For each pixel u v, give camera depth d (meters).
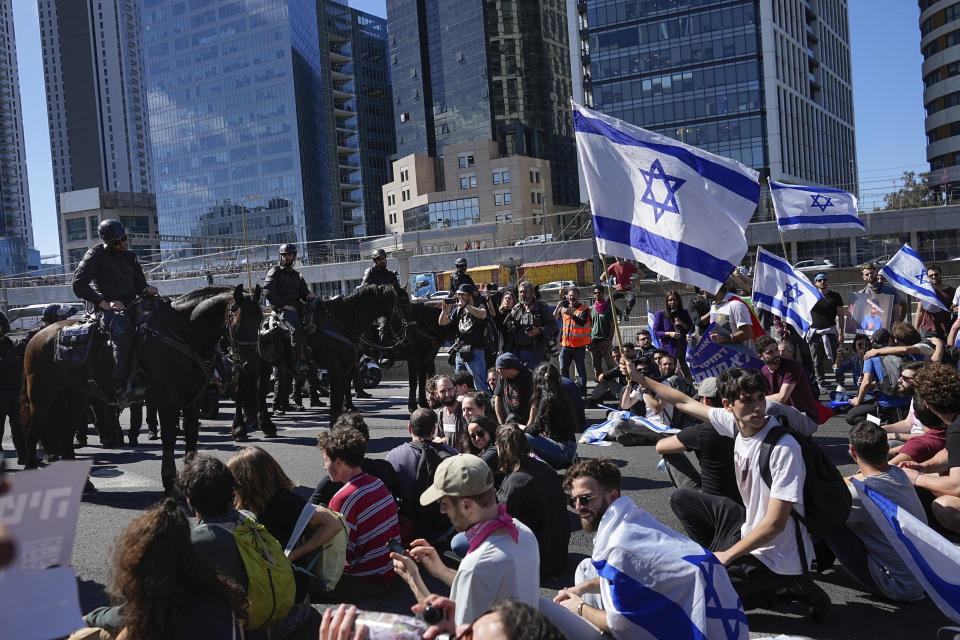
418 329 13.14
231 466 4.59
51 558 2.28
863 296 12.55
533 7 124.94
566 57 130.12
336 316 11.62
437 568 3.96
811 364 12.18
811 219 11.29
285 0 131.25
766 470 4.30
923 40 105.94
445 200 117.88
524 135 121.62
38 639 2.20
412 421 6.04
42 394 8.29
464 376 7.96
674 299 12.77
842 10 115.19
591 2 92.12
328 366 11.53
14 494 2.23
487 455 6.15
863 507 4.98
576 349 13.63
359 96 146.00
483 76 122.94
